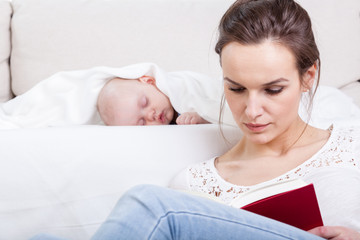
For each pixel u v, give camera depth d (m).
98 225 1.27
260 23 1.03
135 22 2.16
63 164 1.23
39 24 2.13
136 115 1.70
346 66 2.16
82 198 1.25
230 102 1.11
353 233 0.97
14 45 2.15
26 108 1.77
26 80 2.12
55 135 1.22
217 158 1.32
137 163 1.27
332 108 1.67
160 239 0.84
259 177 1.17
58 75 1.78
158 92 1.73
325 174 1.09
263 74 1.01
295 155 1.17
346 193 1.06
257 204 0.95
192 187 1.24
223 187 1.20
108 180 1.26
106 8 2.17
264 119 1.07
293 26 1.04
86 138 1.24
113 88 1.73
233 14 1.09
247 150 1.26
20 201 1.23
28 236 1.25
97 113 1.84
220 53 1.13
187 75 1.76
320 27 2.15
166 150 1.30
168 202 0.86
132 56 2.14
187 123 1.56
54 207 1.24
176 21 2.17
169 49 2.16
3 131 1.22
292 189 0.95
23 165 1.21
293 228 0.90
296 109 1.10
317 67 1.18
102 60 2.13
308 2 2.18
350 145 1.13
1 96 2.14
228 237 0.86
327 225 1.05
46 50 2.12
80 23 2.14
